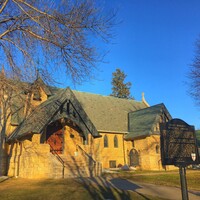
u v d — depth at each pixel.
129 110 42.19
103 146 34.28
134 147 34.97
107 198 13.03
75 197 12.99
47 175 21.09
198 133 59.38
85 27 11.85
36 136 21.73
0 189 15.34
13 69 12.54
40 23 11.48
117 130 35.84
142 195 13.98
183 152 7.76
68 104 25.16
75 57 12.29
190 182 19.77
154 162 32.56
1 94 14.53
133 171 28.75
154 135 33.69
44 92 27.94
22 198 12.66
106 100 41.75
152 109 37.16
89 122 26.20
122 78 75.81
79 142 27.45
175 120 7.96
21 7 11.62
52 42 11.80
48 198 12.70
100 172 23.19
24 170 22.11
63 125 27.12
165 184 18.17
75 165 22.38
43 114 22.20
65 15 11.60
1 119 24.53
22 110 25.91
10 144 25.67
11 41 12.47
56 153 25.64
